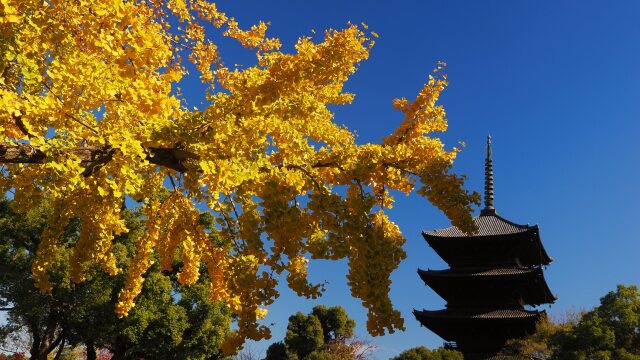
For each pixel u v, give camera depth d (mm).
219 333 21719
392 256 3826
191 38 5566
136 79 3904
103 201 4938
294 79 4297
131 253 20234
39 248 5070
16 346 23766
